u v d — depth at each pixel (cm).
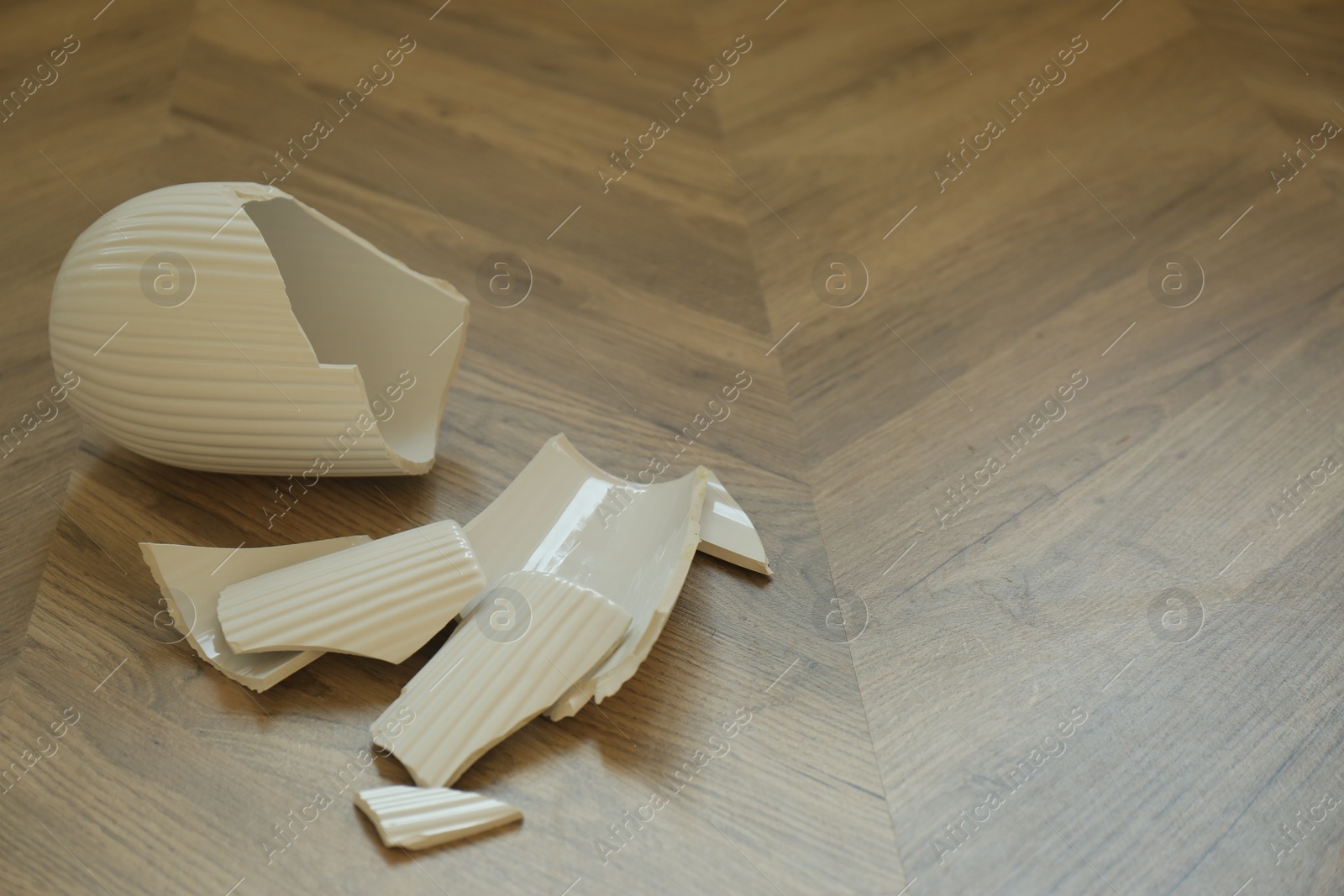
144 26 182
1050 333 141
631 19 193
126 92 169
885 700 102
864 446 126
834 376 135
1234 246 153
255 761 94
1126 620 109
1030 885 90
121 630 104
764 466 124
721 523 113
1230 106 177
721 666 104
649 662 103
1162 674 105
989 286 147
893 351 138
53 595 106
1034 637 107
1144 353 138
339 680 100
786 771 96
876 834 92
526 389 131
